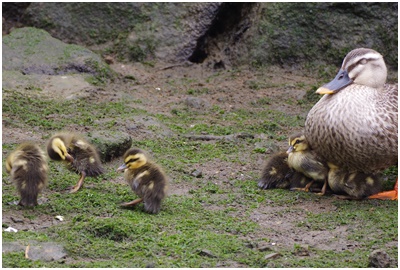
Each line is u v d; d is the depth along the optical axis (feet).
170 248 26.32
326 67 55.52
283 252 26.58
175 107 47.88
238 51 57.21
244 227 29.32
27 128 40.86
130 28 57.88
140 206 31.04
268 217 30.86
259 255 26.04
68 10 58.34
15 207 29.68
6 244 25.48
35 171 29.81
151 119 43.60
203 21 57.31
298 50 56.03
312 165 34.14
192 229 28.55
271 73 55.47
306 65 55.83
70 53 52.95
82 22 58.18
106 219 28.04
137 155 30.30
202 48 58.18
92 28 58.13
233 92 51.47
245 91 51.72
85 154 32.94
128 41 57.47
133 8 57.93
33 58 52.11
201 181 35.29
